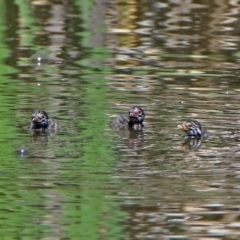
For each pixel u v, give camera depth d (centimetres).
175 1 3969
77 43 3378
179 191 1834
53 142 2180
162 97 2645
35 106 2528
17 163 2002
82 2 3916
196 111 2486
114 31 3550
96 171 1958
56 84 2795
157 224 1711
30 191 1834
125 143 2178
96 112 2477
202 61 3145
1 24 3616
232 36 3512
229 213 1748
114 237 1650
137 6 3891
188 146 2161
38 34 3491
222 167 1997
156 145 2181
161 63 3111
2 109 2489
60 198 1795
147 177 1920
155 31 3575
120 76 2912
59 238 1641
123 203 1775
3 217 1720
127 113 2373
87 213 1747
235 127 2345
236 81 2861
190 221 1720
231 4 3938
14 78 2869
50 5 3875
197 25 3653
